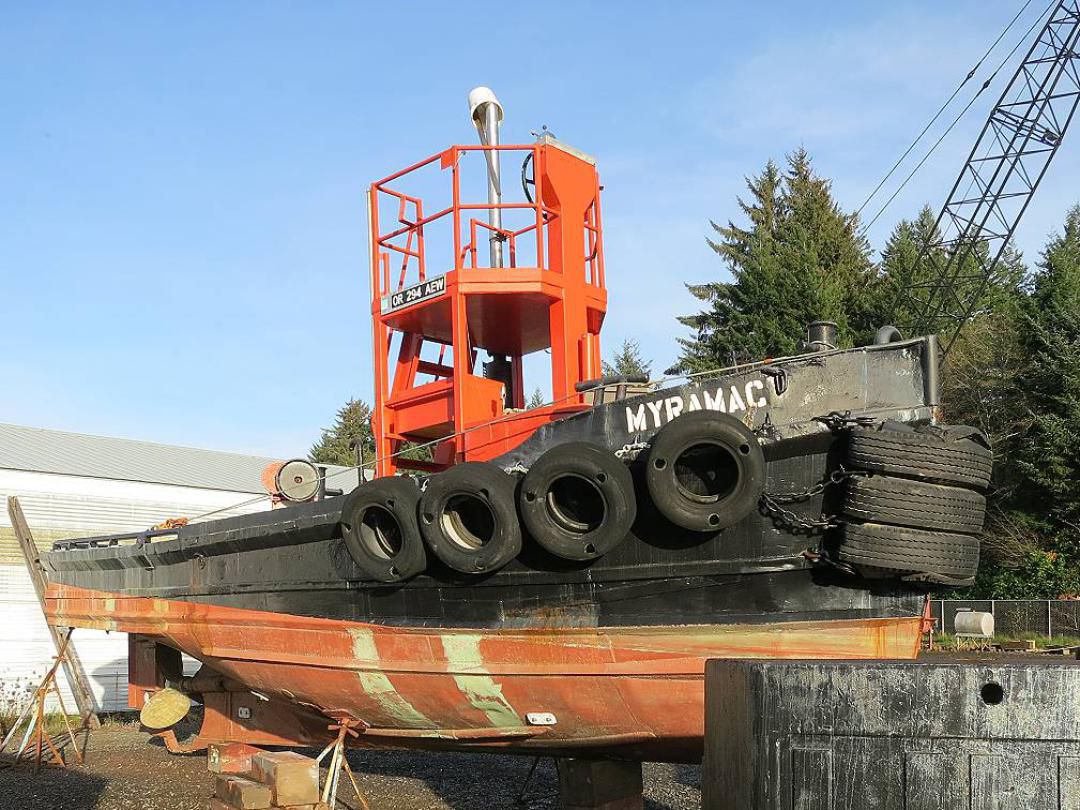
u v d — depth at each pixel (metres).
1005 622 23.12
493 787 9.83
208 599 9.11
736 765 3.24
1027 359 31.09
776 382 6.23
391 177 9.53
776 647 6.07
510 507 6.58
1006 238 30.75
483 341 10.33
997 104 29.92
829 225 43.03
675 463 6.04
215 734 9.83
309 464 9.28
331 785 7.75
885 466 5.68
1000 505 29.39
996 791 2.80
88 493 17.47
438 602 7.17
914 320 36.88
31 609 16.67
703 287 45.88
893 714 2.93
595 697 6.63
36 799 9.58
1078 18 28.52
